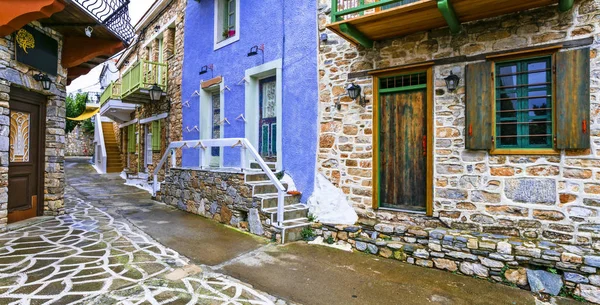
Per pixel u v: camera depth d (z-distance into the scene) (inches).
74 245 173.0
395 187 184.2
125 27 254.7
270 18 249.3
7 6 177.8
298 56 225.6
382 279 142.5
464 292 131.3
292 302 120.6
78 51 247.1
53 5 184.2
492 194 152.9
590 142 132.9
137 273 138.9
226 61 291.6
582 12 135.4
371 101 188.9
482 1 137.3
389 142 186.2
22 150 219.5
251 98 270.2
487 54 154.4
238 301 118.2
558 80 137.0
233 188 224.1
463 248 147.9
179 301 115.7
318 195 207.8
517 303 123.2
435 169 167.6
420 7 145.1
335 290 131.2
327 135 206.8
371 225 181.0
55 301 111.8
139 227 216.7
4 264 143.8
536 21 144.0
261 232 201.2
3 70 189.8
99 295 117.3
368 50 190.7
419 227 168.2
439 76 167.5
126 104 486.0
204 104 321.7
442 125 165.9
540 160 142.7
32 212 227.1
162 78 397.7
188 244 183.0
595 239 131.8
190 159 338.3
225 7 308.2
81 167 631.8
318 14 214.1
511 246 137.8
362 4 165.9
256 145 272.1
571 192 136.5
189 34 343.0
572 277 127.0
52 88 232.5
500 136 152.0
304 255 170.1
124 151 593.9
